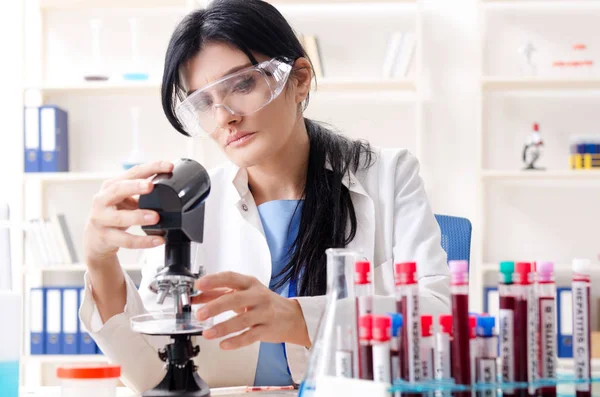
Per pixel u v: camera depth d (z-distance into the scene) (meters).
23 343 3.93
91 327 1.41
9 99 4.31
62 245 3.99
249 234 1.76
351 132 4.23
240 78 1.45
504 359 0.98
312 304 1.24
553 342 1.00
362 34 4.26
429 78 4.22
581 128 4.17
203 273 1.20
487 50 4.23
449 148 4.20
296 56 1.58
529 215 4.19
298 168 1.78
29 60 4.38
